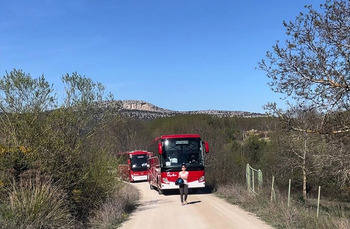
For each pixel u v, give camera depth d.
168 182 21.97
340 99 12.27
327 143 13.57
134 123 61.62
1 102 12.79
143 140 56.53
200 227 11.62
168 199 20.19
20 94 13.03
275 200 14.86
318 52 12.24
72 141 13.91
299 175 29.48
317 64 12.28
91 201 14.15
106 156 15.30
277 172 30.77
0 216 9.35
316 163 14.77
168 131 52.75
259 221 12.43
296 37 12.45
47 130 12.92
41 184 11.27
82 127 14.47
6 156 11.42
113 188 16.02
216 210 15.15
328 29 11.98
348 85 11.95
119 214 13.82
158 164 23.28
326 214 12.16
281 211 12.79
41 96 13.35
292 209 12.58
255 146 38.12
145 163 39.62
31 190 10.66
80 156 13.98
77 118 14.33
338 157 13.61
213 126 50.59
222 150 34.62
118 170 16.20
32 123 12.73
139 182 38.91
